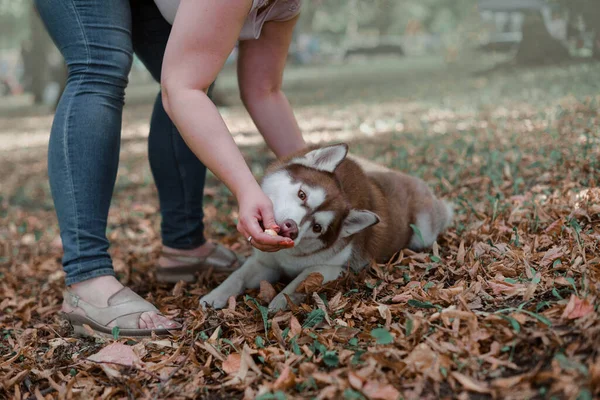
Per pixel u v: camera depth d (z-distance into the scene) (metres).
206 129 2.72
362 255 3.75
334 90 20.39
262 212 2.62
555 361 2.06
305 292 3.35
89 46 3.14
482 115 9.84
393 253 4.04
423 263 3.59
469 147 6.06
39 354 3.01
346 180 3.64
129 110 20.05
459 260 3.38
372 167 4.35
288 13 3.37
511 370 2.18
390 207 4.00
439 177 5.32
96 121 3.15
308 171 3.45
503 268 3.08
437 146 7.48
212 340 2.76
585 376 1.94
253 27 3.13
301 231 3.27
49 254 5.46
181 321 3.22
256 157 8.43
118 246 5.45
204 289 3.85
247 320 3.09
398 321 2.78
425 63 33.19
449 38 37.72
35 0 3.22
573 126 6.63
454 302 2.80
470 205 4.26
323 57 49.50
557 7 17.69
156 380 2.57
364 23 59.25
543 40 18.70
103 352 2.78
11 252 5.63
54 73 30.91
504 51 26.67
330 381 2.22
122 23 3.24
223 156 2.70
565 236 3.39
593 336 2.14
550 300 2.65
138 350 2.81
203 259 4.04
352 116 12.77
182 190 3.92
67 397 2.47
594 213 3.60
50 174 3.20
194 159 3.87
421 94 15.80
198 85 2.82
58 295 4.16
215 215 5.86
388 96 16.64
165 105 2.89
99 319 3.09
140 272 4.43
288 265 3.71
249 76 3.67
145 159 10.56
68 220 3.17
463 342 2.36
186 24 2.76
